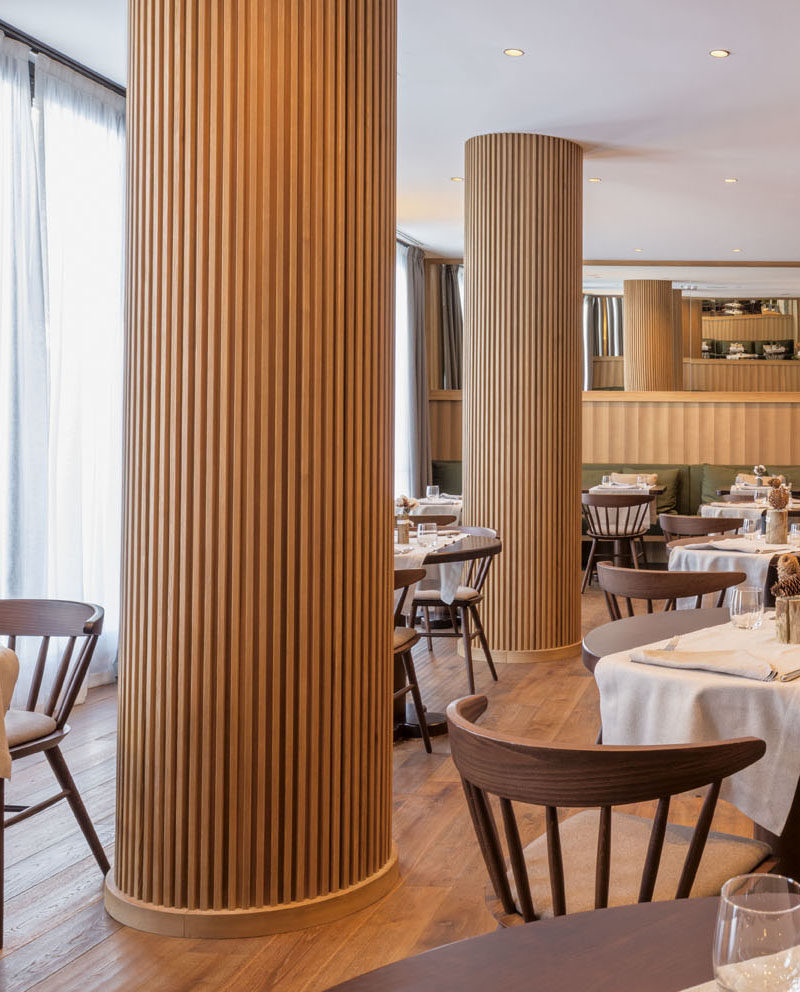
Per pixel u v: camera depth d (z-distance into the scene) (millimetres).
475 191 6418
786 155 6883
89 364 5598
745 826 3594
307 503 2779
